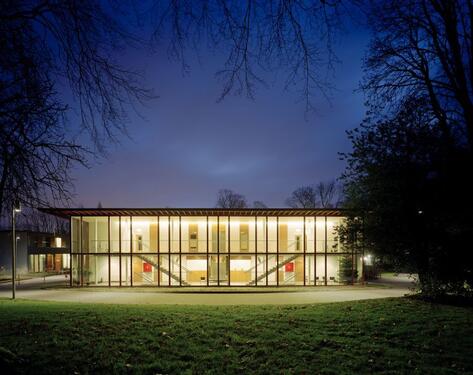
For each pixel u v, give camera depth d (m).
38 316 11.38
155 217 34.78
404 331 9.31
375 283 35.34
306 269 35.59
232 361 7.14
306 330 9.44
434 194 12.35
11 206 5.86
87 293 28.39
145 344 8.14
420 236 13.23
